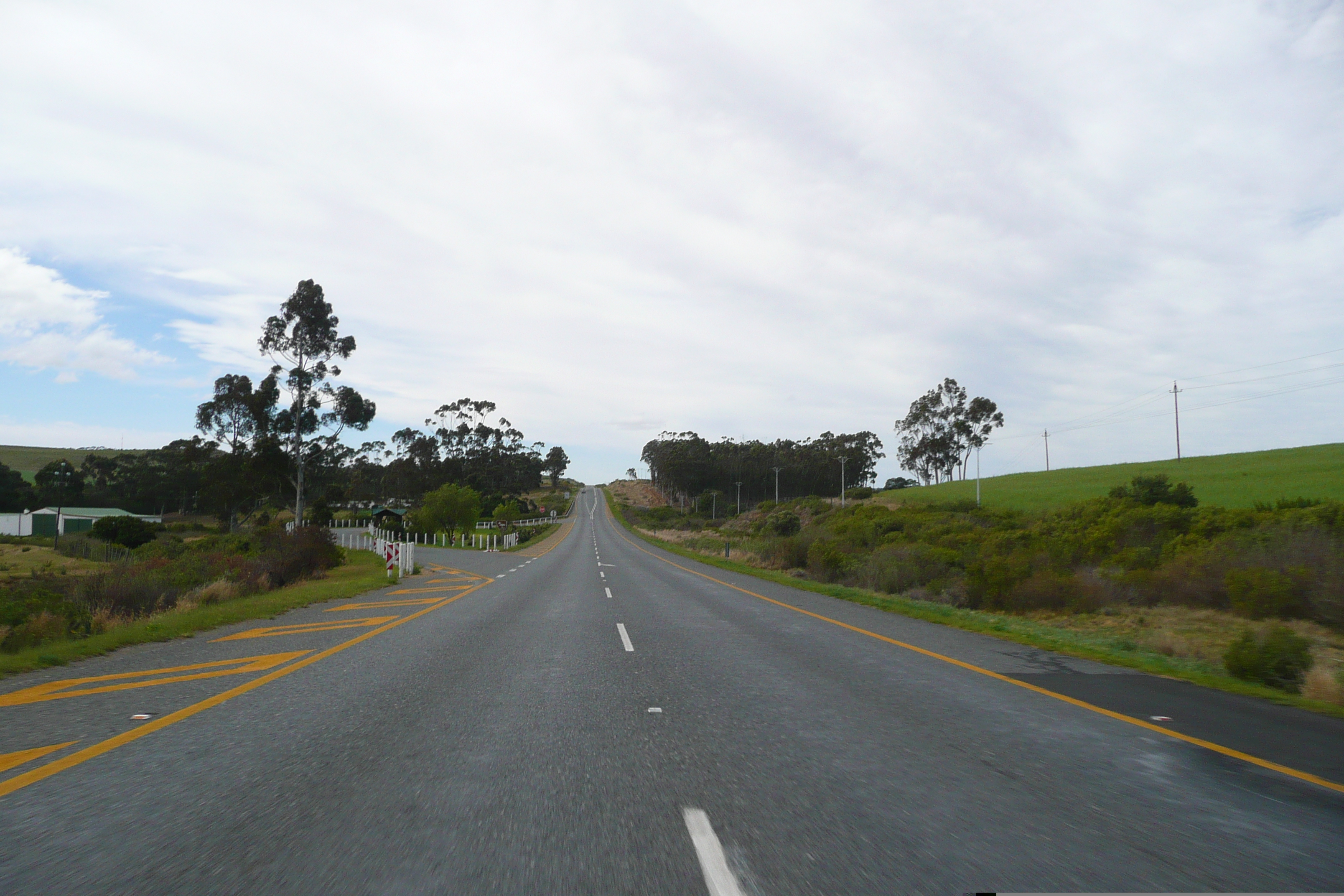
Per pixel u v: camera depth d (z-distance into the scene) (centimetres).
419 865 351
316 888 329
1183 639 1202
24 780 474
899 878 337
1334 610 1541
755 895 321
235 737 582
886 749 550
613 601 1777
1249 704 710
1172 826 400
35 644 1174
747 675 852
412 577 2644
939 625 1339
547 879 337
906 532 4038
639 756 531
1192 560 2016
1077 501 5709
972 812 422
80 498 10106
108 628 1355
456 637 1161
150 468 10444
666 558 4169
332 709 679
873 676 842
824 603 1730
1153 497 4053
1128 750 547
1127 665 915
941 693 750
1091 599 1897
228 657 974
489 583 2375
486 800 441
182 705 693
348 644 1084
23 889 326
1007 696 738
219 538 4581
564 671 876
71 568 3938
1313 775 490
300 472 5959
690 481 14675
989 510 5488
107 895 321
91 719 637
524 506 13062
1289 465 6328
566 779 481
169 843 377
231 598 1856
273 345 5897
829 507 8862
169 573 2122
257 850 369
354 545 5562
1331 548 1777
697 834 389
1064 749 550
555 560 3816
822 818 412
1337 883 333
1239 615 1753
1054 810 425
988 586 2030
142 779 478
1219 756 532
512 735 590
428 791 456
